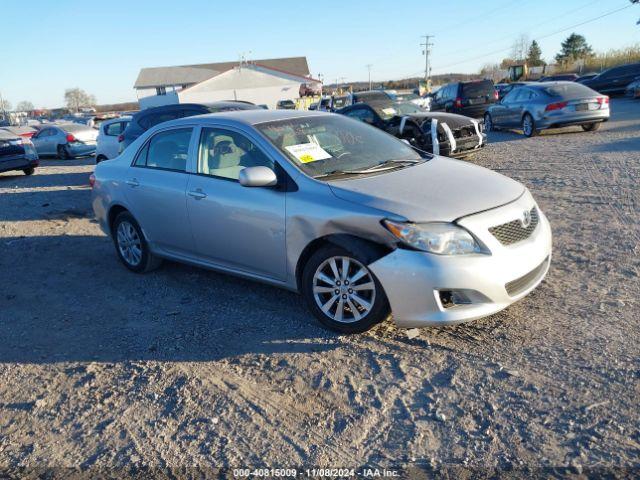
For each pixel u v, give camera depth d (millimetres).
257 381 3574
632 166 9297
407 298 3623
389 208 3695
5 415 3500
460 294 3619
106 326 4656
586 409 2980
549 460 2650
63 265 6555
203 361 3891
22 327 4805
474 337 3859
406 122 11109
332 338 4031
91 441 3145
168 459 2924
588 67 56969
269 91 54594
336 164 4453
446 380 3379
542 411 3006
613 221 6305
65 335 4555
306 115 5086
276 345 4016
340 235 3855
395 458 2777
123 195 5680
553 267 5055
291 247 4172
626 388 3115
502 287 3658
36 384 3820
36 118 80812
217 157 4809
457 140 10625
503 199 3934
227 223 4586
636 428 2797
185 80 73062
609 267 4922
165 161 5340
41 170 16875
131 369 3873
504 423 2945
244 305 4801
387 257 3658
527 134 15234
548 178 8992
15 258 6988
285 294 4961
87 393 3633
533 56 96188
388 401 3234
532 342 3721
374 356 3730
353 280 3879
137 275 5922
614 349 3525
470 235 3621
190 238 5039
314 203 4004
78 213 9445
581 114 14258
